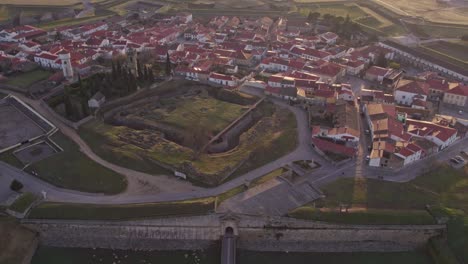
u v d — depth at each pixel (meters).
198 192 132.62
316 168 146.38
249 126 181.00
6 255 113.12
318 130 164.38
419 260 120.06
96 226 121.88
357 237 123.94
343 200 131.50
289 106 193.12
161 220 122.44
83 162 145.50
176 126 171.00
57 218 121.81
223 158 149.75
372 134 166.12
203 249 122.56
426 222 124.62
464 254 116.38
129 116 178.62
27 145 154.38
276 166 147.38
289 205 128.00
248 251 122.56
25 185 133.75
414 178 143.75
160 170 143.00
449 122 177.12
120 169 142.88
